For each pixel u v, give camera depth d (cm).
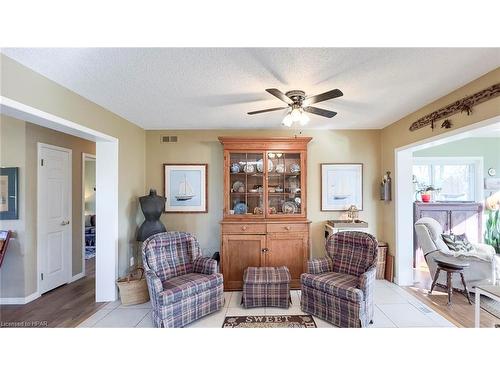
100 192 326
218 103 294
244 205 394
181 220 419
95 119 289
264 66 207
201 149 420
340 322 258
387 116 352
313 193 424
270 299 304
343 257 307
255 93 264
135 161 385
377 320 274
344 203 422
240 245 366
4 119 320
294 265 366
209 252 418
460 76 228
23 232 319
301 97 235
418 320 274
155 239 294
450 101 265
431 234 361
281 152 389
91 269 467
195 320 272
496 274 329
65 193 390
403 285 373
